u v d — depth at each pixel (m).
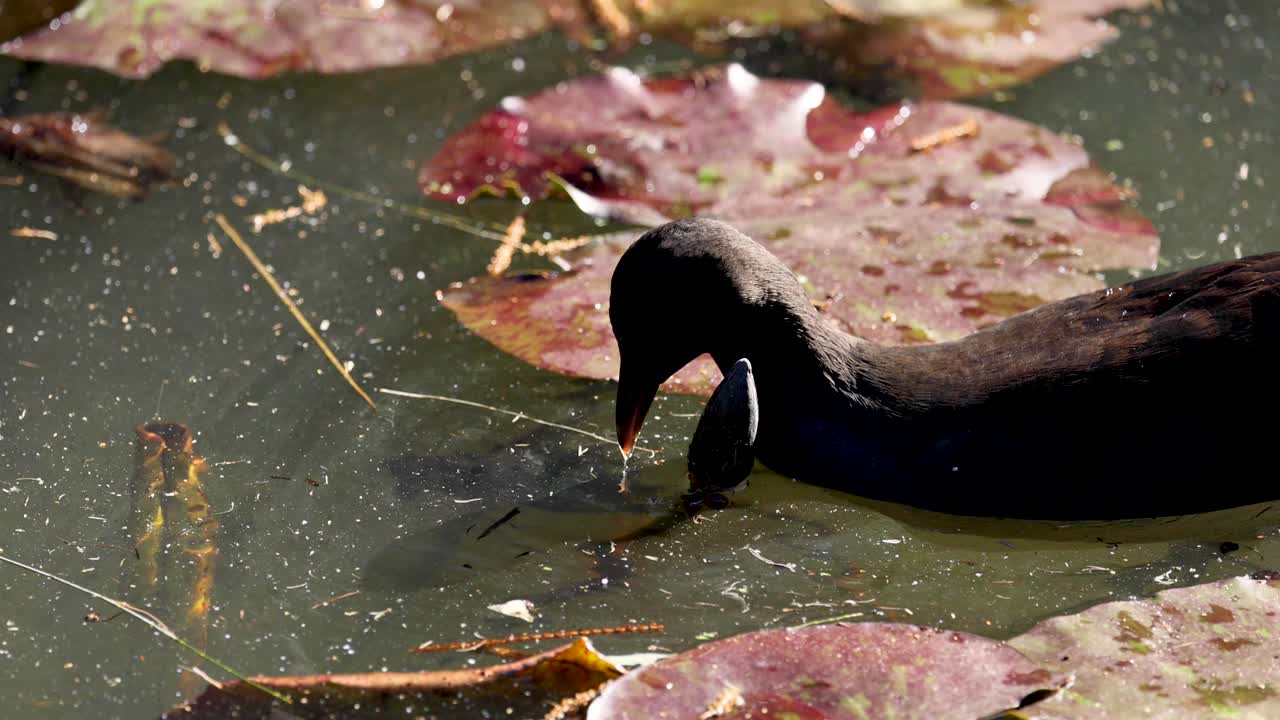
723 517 6.17
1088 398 5.95
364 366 7.18
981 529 6.10
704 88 9.35
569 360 7.00
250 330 7.45
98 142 9.05
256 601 5.67
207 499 6.26
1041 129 8.88
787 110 9.12
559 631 5.50
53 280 7.81
